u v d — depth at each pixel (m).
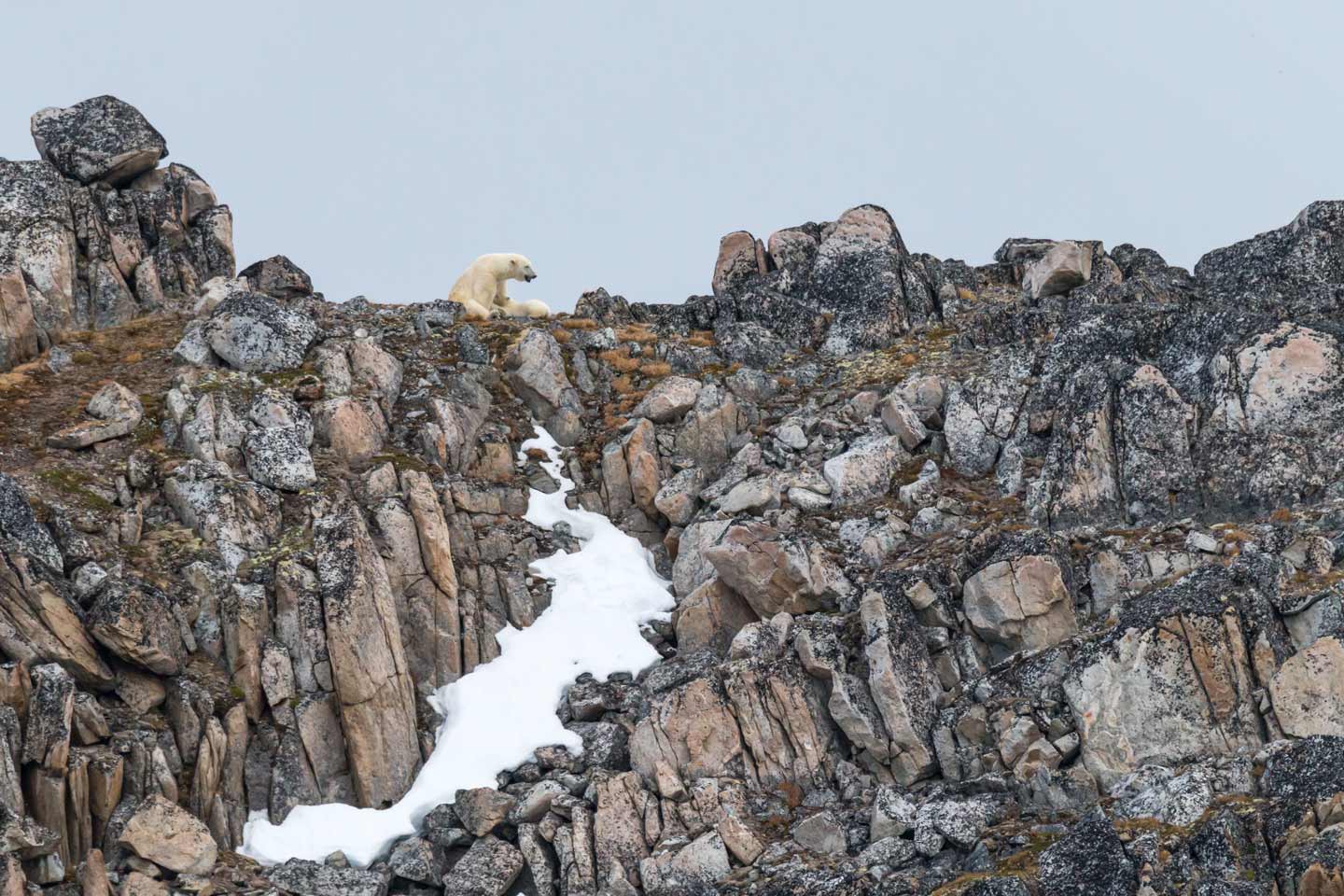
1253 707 91.88
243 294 126.56
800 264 146.88
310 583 103.25
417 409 123.88
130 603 97.50
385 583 104.88
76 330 132.12
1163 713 92.56
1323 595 94.50
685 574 115.62
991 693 99.00
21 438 114.25
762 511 116.94
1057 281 141.62
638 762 99.69
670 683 104.81
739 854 93.00
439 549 109.75
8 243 132.00
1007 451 118.06
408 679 103.69
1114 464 113.06
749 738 99.31
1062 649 98.50
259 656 101.00
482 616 110.94
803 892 88.25
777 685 100.56
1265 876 80.25
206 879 90.56
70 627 96.19
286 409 116.19
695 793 96.06
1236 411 112.88
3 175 135.50
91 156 141.75
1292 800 83.19
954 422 121.19
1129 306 123.75
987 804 90.94
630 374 133.12
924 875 87.62
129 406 116.38
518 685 107.25
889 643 100.25
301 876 93.44
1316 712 90.12
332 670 101.50
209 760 96.38
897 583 103.69
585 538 119.56
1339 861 78.31
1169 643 93.69
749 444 123.00
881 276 141.75
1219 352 115.56
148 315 136.12
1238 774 86.81
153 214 142.75
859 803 96.25
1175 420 113.12
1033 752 93.56
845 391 129.25
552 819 96.69
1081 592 104.62
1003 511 113.81
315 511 109.31
